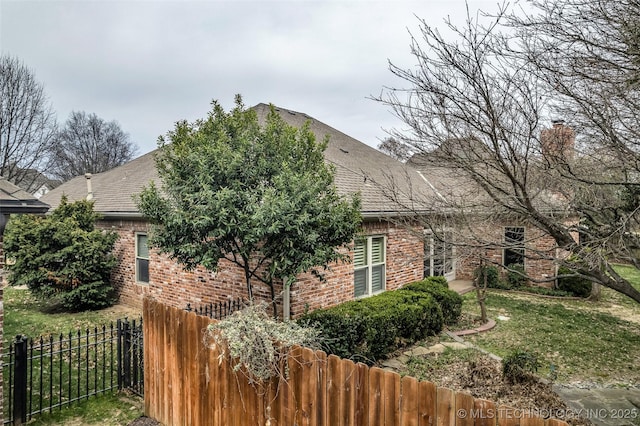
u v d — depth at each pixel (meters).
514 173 3.98
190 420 4.50
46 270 10.15
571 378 6.43
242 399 3.91
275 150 6.50
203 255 5.96
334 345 6.21
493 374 6.25
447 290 9.72
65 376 6.45
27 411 5.17
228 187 6.02
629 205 4.23
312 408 3.40
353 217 6.45
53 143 28.69
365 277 9.98
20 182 26.28
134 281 11.15
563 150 4.04
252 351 3.61
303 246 5.95
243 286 8.19
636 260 4.04
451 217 4.93
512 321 9.89
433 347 7.81
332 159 11.60
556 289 13.20
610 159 3.95
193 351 4.43
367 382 3.11
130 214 10.57
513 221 4.87
